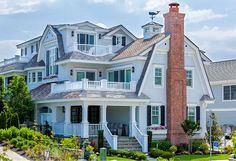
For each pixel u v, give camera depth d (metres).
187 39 47.75
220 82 60.81
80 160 27.77
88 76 50.03
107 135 42.09
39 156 31.12
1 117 43.12
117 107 48.47
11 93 48.09
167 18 47.25
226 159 38.22
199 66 48.34
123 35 53.25
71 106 46.72
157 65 46.09
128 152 37.72
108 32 52.22
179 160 36.97
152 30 50.00
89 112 48.06
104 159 26.67
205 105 48.47
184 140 45.97
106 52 50.53
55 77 51.84
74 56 47.94
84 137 41.94
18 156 33.25
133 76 46.12
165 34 47.41
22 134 38.94
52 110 47.41
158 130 45.34
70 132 43.84
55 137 44.56
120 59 47.56
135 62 45.97
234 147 33.16
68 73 49.19
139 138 43.00
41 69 54.94
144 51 45.47
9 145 37.22
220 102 61.28
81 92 42.53
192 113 47.84
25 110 47.88
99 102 42.97
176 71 46.50
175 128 45.81
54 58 52.34
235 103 59.47
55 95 46.25
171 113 45.88
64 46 50.97
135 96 44.50
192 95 47.88
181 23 47.16
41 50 55.22
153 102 45.72
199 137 47.59
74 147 30.17
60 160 28.03
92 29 51.84
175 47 46.66
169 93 46.19
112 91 44.12
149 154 41.19
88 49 49.91
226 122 60.38
